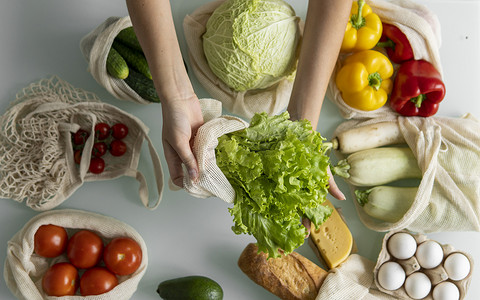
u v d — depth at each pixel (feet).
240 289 3.67
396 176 3.63
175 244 3.65
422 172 3.55
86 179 3.51
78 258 3.32
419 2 3.94
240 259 3.53
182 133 2.51
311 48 2.83
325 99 3.85
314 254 3.73
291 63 3.38
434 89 3.50
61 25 3.66
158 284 3.61
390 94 3.75
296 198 2.50
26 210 3.53
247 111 3.59
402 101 3.61
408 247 3.48
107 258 3.34
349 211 3.78
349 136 3.62
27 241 3.27
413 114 3.71
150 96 3.39
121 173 3.54
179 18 3.73
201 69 3.59
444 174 3.55
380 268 3.56
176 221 3.67
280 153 2.46
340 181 3.80
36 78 3.62
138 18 2.43
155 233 3.64
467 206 3.51
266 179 2.57
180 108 2.59
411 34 3.57
